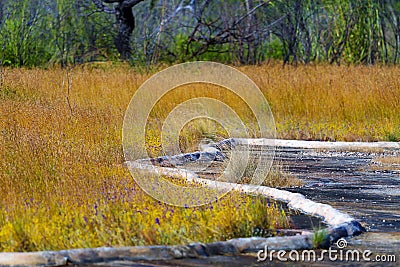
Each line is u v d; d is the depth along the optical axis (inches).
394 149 1230.9
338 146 1259.8
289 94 1550.2
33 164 735.1
